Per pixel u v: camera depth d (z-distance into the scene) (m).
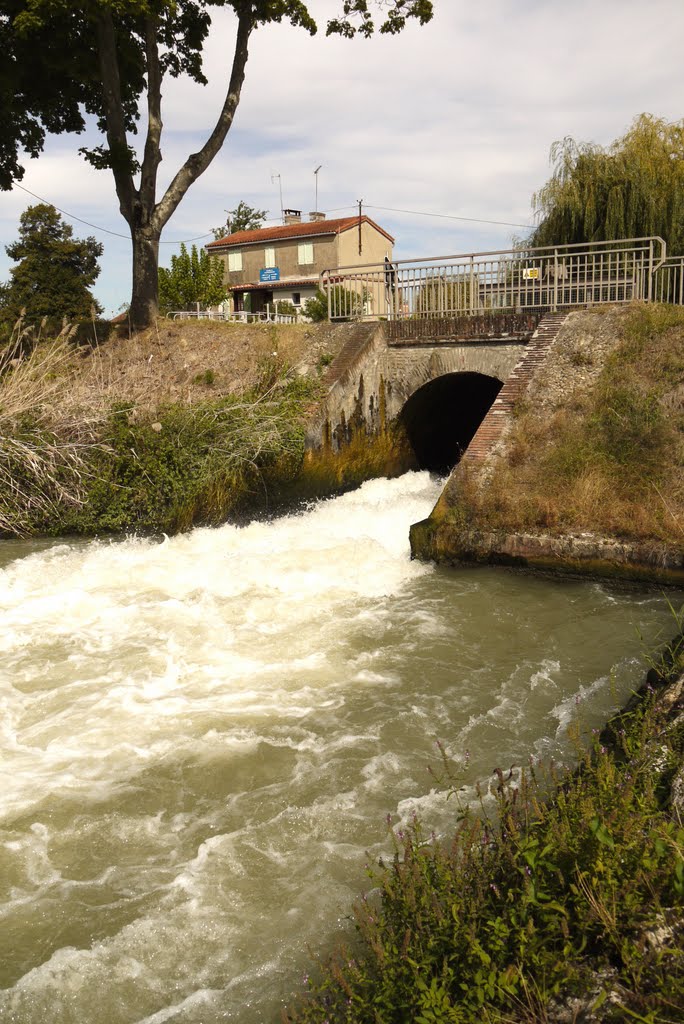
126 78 24.98
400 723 7.64
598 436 13.55
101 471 16.52
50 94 24.23
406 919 3.96
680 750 5.37
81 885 5.49
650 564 11.02
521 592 11.33
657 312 16.48
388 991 3.58
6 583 11.96
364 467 19.94
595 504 12.09
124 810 6.34
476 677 8.63
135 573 12.42
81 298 52.06
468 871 4.22
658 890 3.83
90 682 8.65
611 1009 3.37
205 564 12.84
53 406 17.39
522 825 4.58
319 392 18.72
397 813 6.14
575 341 16.38
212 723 7.70
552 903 3.65
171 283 47.62
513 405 15.03
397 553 13.55
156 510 15.92
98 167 23.08
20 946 4.95
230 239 58.53
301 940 4.89
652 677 7.82
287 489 17.34
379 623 10.31
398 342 20.12
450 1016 3.29
